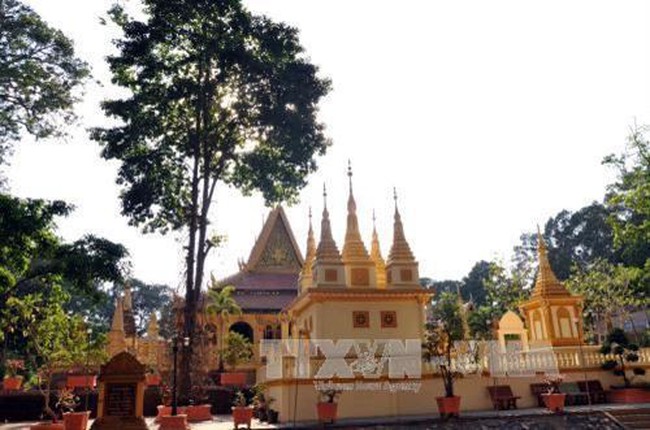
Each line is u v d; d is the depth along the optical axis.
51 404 29.05
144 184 29.06
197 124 30.17
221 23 30.06
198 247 29.36
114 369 18.75
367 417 22.69
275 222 58.56
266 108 30.44
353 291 24.81
